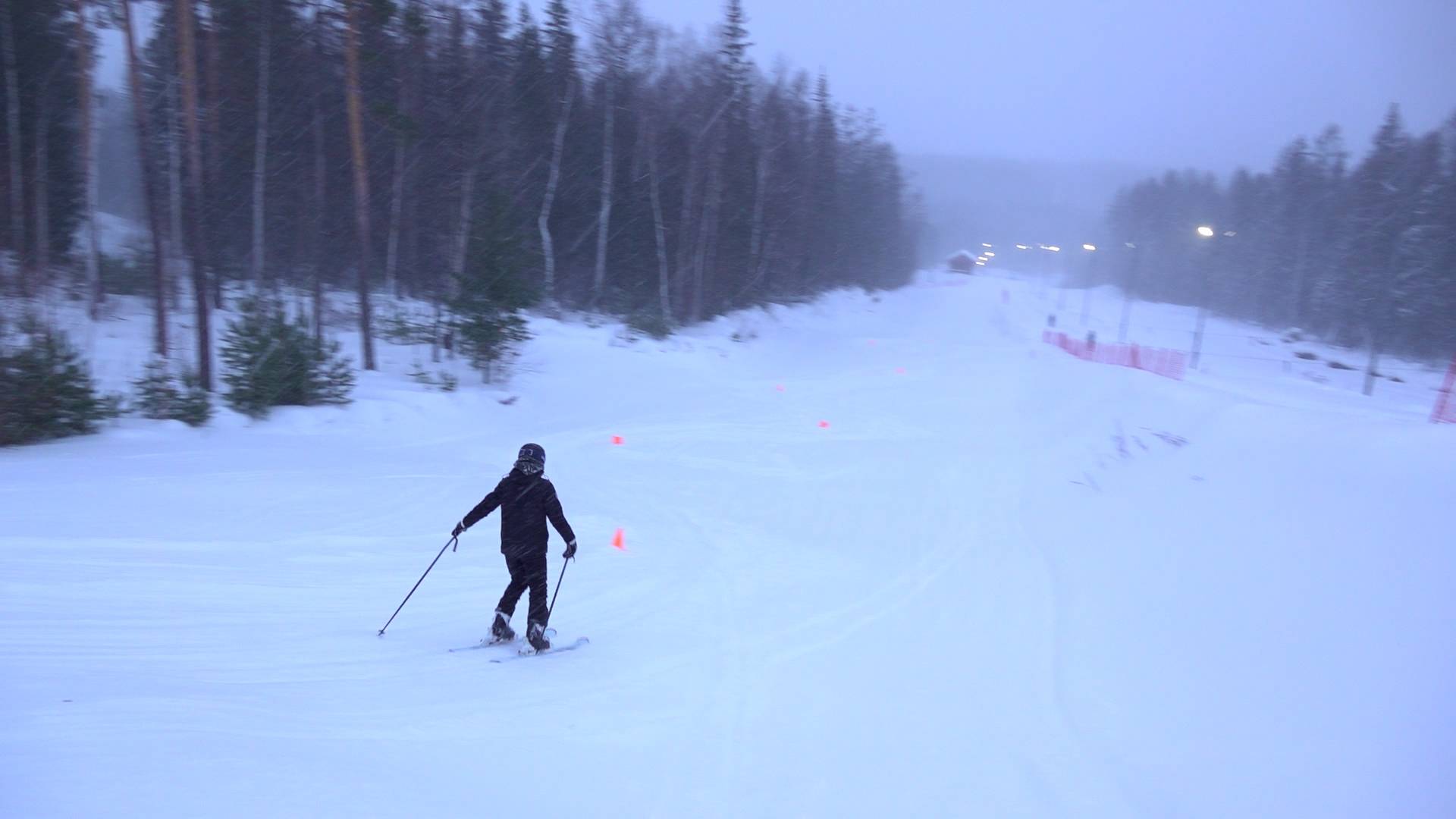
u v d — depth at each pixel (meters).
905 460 17.25
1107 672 6.84
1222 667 6.42
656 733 5.41
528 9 39.28
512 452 17.34
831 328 50.91
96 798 3.63
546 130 39.81
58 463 12.00
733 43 44.25
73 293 24.42
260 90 26.94
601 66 39.22
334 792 4.04
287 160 31.50
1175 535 10.00
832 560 10.80
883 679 6.71
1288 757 5.02
